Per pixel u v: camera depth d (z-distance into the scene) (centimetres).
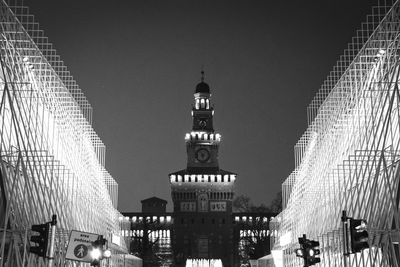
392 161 5122
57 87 6950
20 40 5922
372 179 5734
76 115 7906
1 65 5456
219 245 18875
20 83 5494
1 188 5297
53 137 6538
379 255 5228
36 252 3003
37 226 3030
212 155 19650
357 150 5809
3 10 6072
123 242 12231
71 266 6569
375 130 5766
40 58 6575
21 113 5606
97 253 3309
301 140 9931
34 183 5641
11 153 5378
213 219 19075
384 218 5109
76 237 3206
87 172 8425
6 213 4966
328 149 7625
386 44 5538
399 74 5303
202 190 19188
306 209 8912
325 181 7556
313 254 3569
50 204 6034
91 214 8525
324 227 7281
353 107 6750
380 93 5694
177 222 19050
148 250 19488
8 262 5066
